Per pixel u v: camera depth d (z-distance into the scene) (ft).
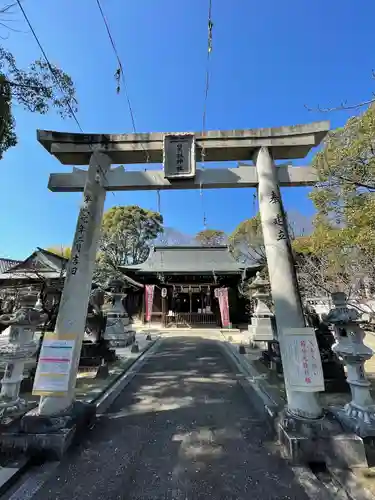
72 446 12.38
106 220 109.19
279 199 15.61
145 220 115.24
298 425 11.72
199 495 9.24
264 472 10.48
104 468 10.79
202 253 82.94
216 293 65.21
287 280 14.10
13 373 15.25
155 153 17.30
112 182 16.74
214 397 19.49
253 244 53.62
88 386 21.40
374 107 14.61
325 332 22.61
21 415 13.75
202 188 17.17
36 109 17.28
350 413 13.10
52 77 16.25
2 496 9.18
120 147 16.83
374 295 22.84
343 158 15.65
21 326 15.49
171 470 10.66
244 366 29.19
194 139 16.58
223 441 12.96
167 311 75.51
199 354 36.47
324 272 26.81
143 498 9.11
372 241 15.06
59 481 10.00
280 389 20.70
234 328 68.13
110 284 46.60
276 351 25.14
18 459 11.06
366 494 9.25
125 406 17.75
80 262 14.88
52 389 12.51
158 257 82.02
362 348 13.26
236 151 17.10
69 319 13.91
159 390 21.22
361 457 10.82
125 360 31.83
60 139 16.84
